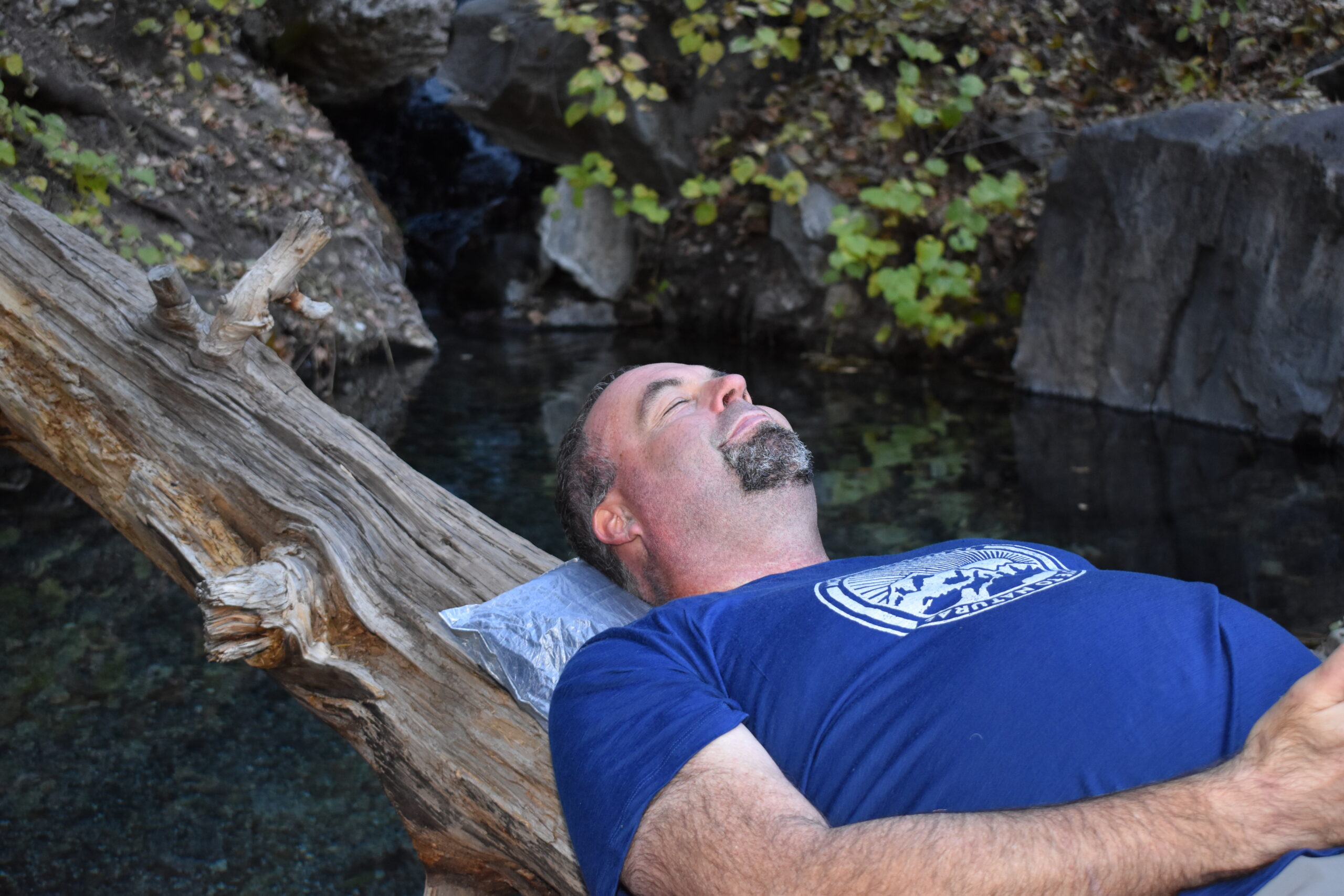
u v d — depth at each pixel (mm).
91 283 2348
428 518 2104
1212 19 5836
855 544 3303
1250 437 4543
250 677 2695
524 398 5070
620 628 1493
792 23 6590
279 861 2033
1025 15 6215
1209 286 4773
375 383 5254
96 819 2125
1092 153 5164
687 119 6879
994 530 3410
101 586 3117
